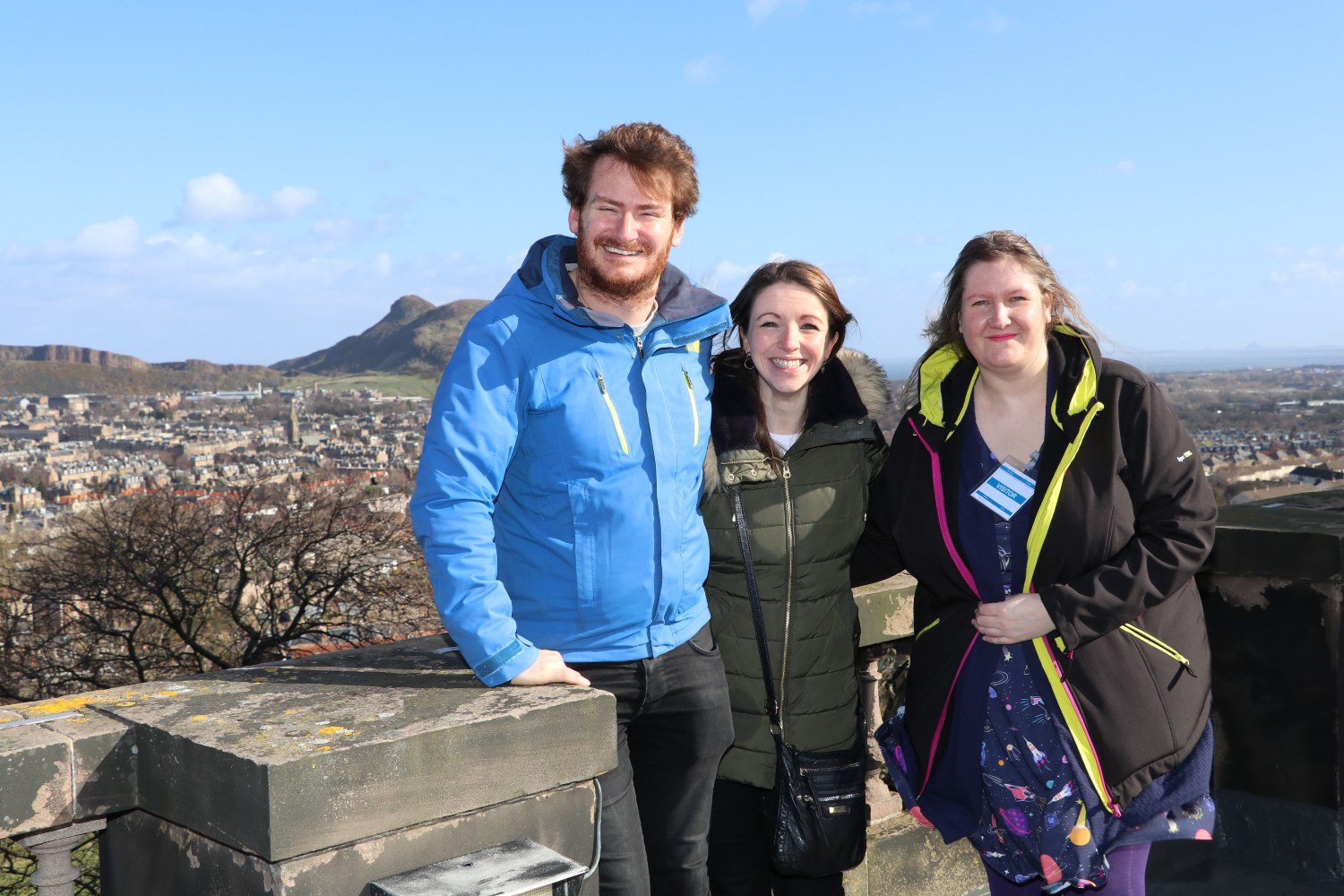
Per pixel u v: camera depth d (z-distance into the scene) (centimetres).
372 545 1886
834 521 193
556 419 160
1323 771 248
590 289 167
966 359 194
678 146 167
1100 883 178
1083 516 175
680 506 169
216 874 133
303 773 122
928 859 266
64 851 146
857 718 203
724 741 178
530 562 164
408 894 128
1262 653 257
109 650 1759
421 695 150
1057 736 178
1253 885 249
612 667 164
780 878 209
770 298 186
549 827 150
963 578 186
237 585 1803
